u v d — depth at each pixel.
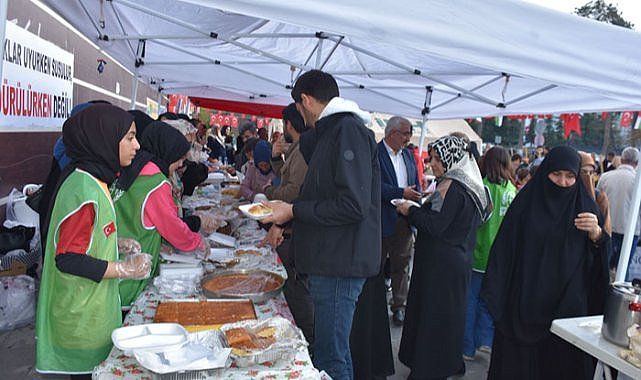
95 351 1.57
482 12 1.86
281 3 1.63
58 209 1.49
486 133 36.94
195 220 2.54
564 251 2.43
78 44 6.29
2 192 4.15
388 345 2.86
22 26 4.36
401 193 3.70
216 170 7.69
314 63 5.16
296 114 2.72
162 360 1.31
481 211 2.79
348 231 1.89
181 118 4.46
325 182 1.89
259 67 6.09
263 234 3.27
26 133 4.58
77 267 1.45
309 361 1.49
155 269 2.18
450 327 2.79
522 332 2.51
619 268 2.65
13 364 2.97
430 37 1.82
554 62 1.99
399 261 4.02
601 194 3.50
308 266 1.93
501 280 2.58
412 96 6.27
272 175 4.75
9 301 3.38
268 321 1.64
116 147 1.54
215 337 1.54
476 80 4.97
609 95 2.12
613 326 1.69
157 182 2.02
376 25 1.75
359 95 6.39
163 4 3.47
